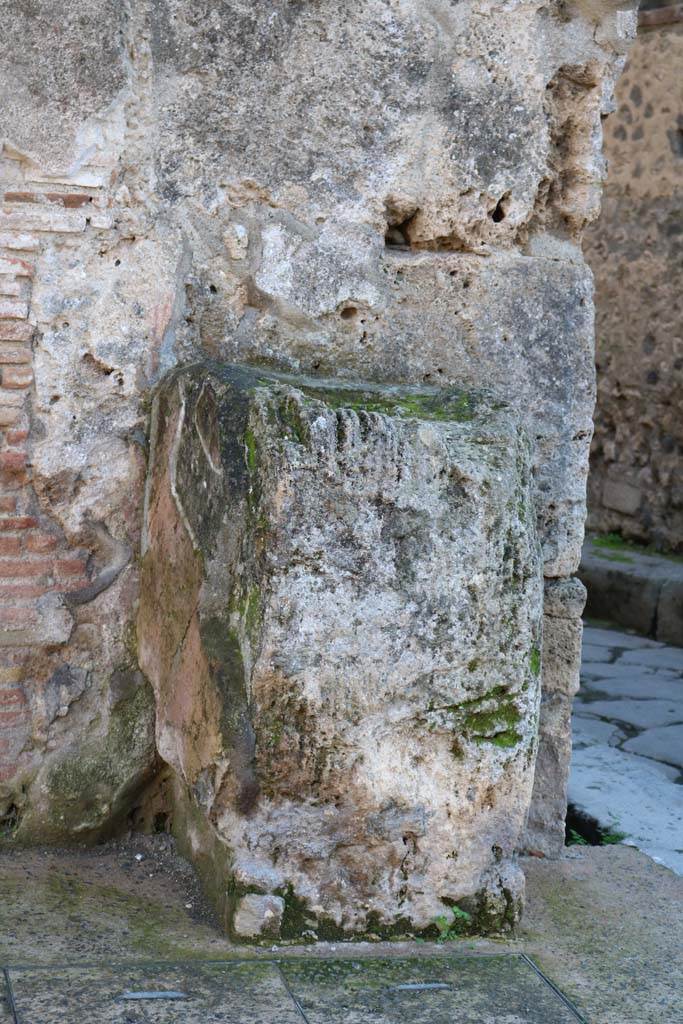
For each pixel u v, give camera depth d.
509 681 2.79
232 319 3.20
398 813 2.72
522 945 2.82
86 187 3.06
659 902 3.14
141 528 3.20
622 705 5.43
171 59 3.08
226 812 2.71
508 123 3.28
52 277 3.06
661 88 7.26
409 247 3.32
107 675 3.20
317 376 3.21
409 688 2.71
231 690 2.69
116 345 3.12
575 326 3.36
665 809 4.09
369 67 3.18
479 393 3.05
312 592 2.64
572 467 3.38
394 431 2.71
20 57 2.98
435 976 2.63
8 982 2.50
